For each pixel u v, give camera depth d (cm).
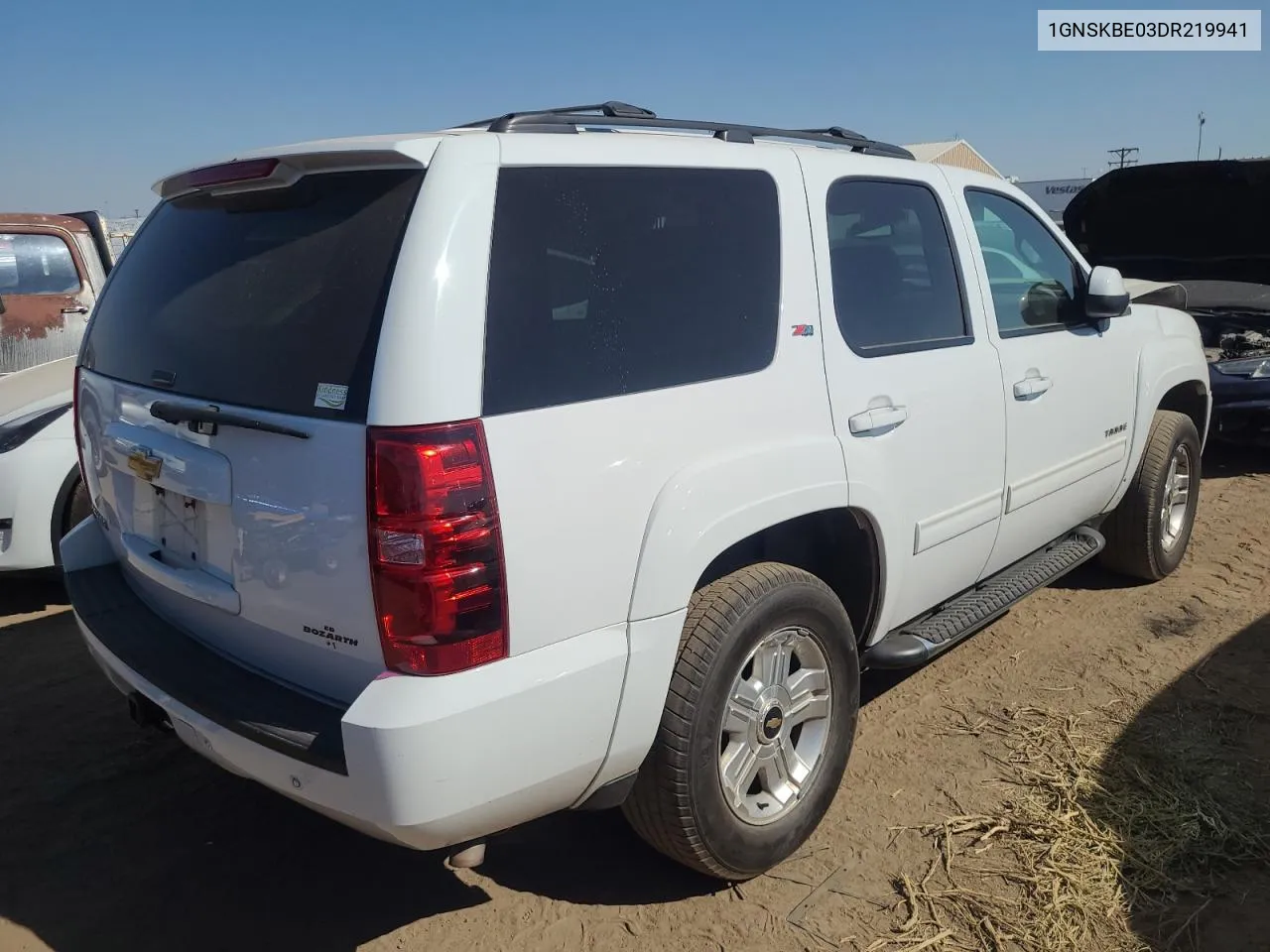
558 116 260
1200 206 762
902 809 326
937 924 273
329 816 228
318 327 225
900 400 319
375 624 213
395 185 226
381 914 284
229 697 237
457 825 218
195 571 259
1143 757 352
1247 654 432
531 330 226
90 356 315
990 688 408
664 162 265
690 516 248
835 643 297
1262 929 268
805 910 280
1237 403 700
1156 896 283
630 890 292
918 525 332
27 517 480
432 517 206
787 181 297
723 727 268
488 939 272
